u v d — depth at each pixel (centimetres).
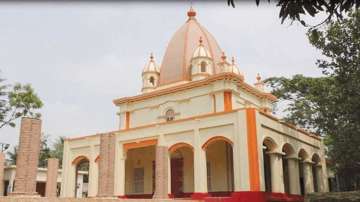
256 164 1855
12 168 3142
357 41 1902
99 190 1550
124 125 2955
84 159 2756
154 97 2848
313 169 2755
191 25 3177
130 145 2459
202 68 2830
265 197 1833
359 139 1927
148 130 2380
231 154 2333
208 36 3177
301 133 2464
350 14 1884
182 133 2211
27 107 2966
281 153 2114
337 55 1966
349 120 2002
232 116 2008
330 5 478
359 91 1883
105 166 1577
